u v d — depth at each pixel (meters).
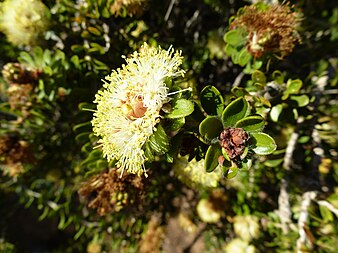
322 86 0.14
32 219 0.31
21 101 0.14
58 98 0.14
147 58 0.08
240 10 0.11
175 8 0.16
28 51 0.16
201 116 0.08
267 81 0.12
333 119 0.15
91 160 0.11
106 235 0.19
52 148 0.17
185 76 0.11
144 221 0.16
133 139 0.08
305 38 0.15
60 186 0.18
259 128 0.08
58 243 0.31
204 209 0.15
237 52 0.11
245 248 0.15
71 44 0.14
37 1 0.12
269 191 0.16
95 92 0.13
